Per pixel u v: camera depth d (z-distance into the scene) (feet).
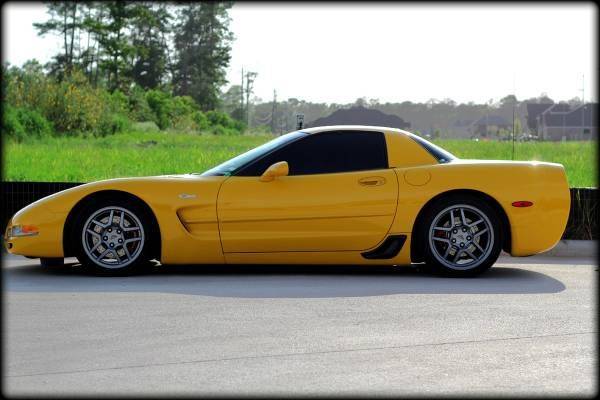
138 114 209.97
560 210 30.07
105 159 76.89
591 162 75.82
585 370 16.89
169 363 17.12
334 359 17.54
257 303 23.86
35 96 137.69
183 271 30.53
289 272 30.42
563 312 22.90
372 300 24.49
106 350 18.19
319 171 29.50
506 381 16.05
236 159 30.78
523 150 92.63
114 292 25.63
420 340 19.34
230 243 28.89
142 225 29.01
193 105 271.69
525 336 19.85
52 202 29.25
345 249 29.32
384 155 29.86
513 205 29.66
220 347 18.49
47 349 18.26
